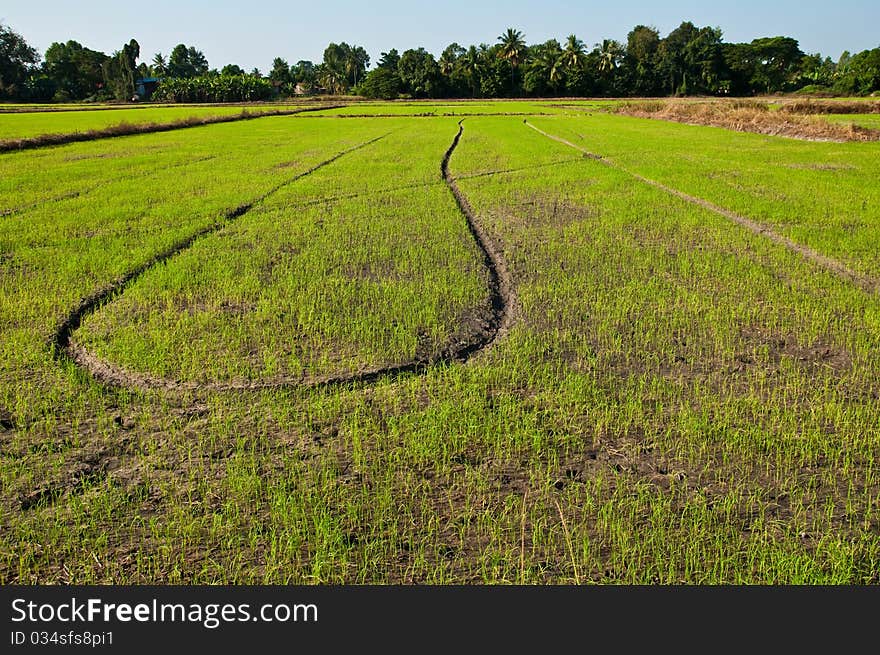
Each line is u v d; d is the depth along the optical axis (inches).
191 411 245.1
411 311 347.3
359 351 298.2
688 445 223.6
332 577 167.0
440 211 607.2
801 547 175.8
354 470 209.6
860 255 454.3
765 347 304.3
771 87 3956.7
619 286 393.7
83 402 249.8
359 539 179.0
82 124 1749.5
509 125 1744.6
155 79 4562.0
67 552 175.3
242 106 3073.3
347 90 4781.0
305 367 282.2
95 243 486.0
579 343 310.7
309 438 227.5
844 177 795.4
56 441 225.3
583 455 218.7
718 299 369.4
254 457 216.1
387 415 242.1
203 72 5418.3
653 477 206.8
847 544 177.0
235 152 1109.7
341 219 577.3
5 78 3801.7
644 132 1488.7
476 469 210.4
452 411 242.5
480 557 173.6
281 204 649.6
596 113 2346.2
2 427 234.4
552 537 180.2
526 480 205.5
